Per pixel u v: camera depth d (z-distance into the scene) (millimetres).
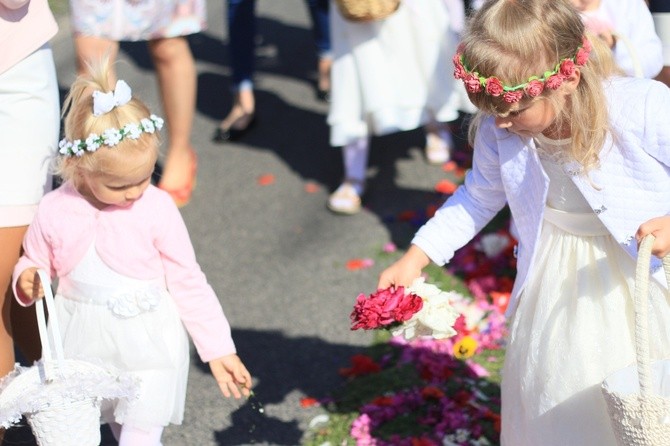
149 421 3082
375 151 6285
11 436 3773
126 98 3029
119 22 5082
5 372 3430
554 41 2578
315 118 6953
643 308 2486
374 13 4867
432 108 5234
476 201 3131
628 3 3873
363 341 4406
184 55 5355
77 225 3096
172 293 3172
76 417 2875
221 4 9516
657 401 2457
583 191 2781
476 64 2637
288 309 4695
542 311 2953
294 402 3994
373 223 5461
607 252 2873
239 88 6562
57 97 3475
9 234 3322
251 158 6371
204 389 4105
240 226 5516
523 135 2756
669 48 4129
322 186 5949
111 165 2959
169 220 3137
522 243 3008
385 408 3824
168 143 6191
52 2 8703
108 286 3096
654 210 2766
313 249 5234
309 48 8336
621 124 2709
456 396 3836
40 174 3373
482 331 4312
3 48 3238
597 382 2873
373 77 5164
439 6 5086
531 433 3016
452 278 4766
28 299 3168
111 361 3117
